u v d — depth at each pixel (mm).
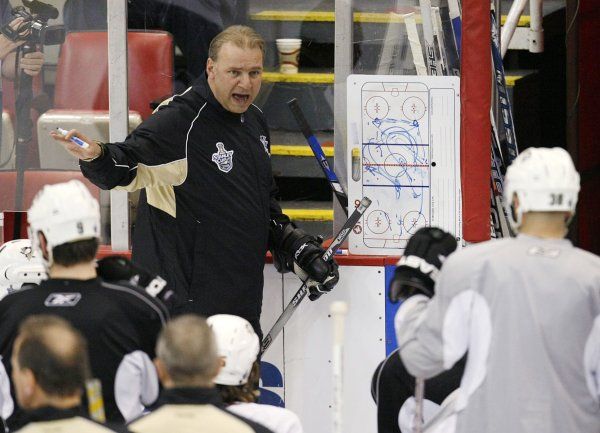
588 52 20328
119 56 15648
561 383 9500
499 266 9578
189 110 13961
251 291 14258
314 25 16656
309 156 16672
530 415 9422
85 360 8062
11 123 15828
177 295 13977
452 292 9641
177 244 14000
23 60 15742
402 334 10109
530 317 9469
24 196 15867
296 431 10312
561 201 9695
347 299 15297
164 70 15984
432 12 15656
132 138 13594
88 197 10336
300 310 15297
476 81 13961
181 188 13922
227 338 10398
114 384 10031
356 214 14641
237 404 10328
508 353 9500
